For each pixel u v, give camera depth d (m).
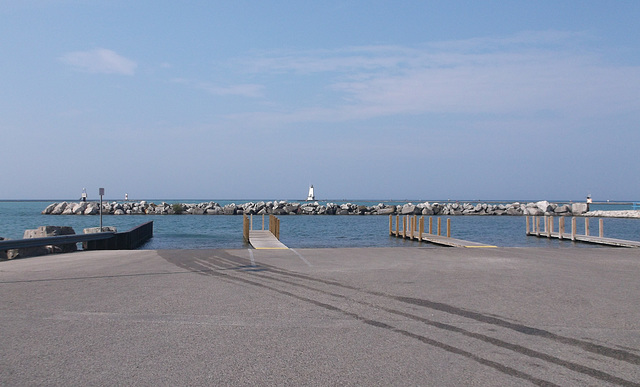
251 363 5.18
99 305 8.07
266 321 7.01
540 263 14.29
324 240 36.53
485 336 6.30
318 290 9.55
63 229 24.02
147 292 9.30
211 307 7.94
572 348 5.82
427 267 13.20
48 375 4.81
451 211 88.12
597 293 9.34
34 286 10.04
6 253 19.05
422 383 4.66
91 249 24.52
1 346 5.75
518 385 4.64
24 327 6.62
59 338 6.08
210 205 92.06
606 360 5.41
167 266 13.48
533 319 7.21
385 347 5.79
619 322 7.07
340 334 6.34
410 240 35.69
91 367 5.04
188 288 9.77
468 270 12.62
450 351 5.66
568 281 10.81
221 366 5.08
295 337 6.18
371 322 6.98
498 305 8.17
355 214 88.75
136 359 5.29
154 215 85.81
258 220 70.06
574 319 7.23
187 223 62.78
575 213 86.50
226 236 41.06
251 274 11.79
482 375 4.89
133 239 29.34
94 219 72.56
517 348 5.80
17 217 78.50
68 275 11.73
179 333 6.34
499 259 15.31
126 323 6.86
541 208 88.69
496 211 87.94
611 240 30.20
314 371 4.96
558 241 35.56
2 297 8.77
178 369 4.99
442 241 29.19
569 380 4.80
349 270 12.52
